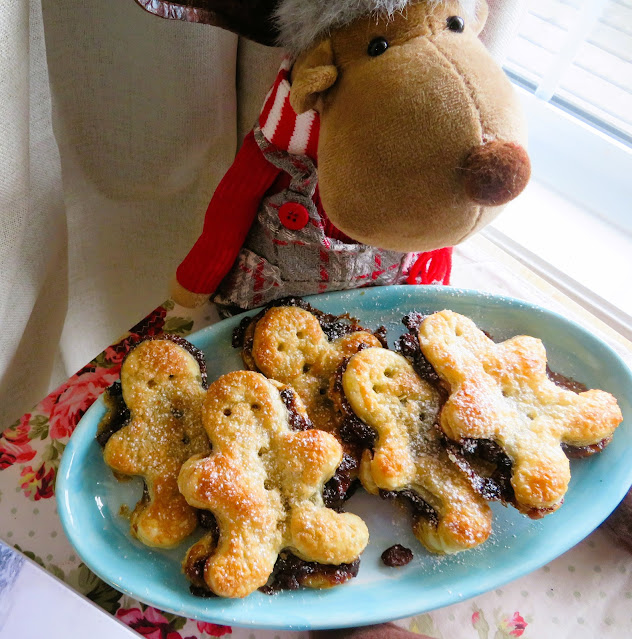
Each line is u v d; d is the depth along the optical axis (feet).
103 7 1.11
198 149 1.33
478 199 0.75
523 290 1.38
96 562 0.87
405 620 0.96
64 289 1.39
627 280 1.43
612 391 1.09
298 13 0.82
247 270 1.13
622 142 1.40
